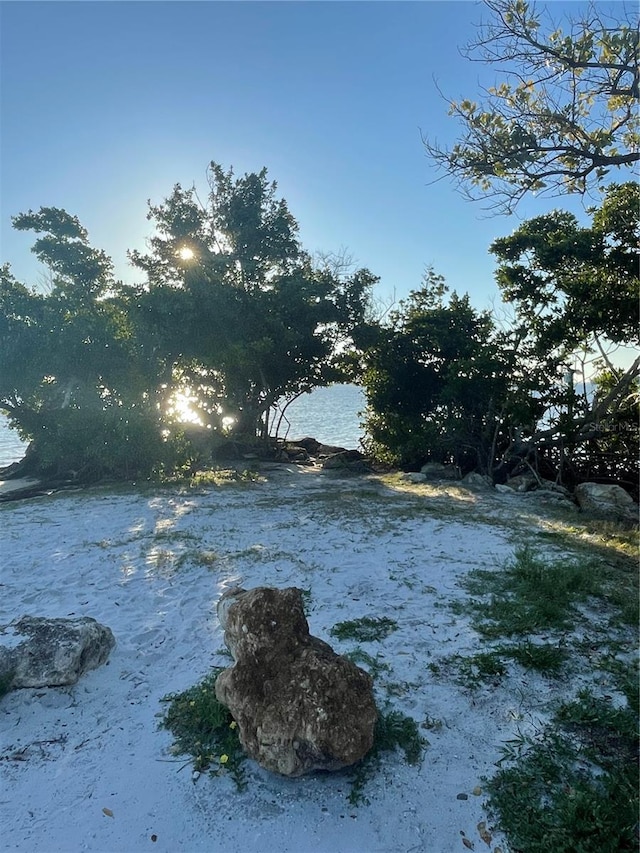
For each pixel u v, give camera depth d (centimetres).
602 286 1585
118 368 1933
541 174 841
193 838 384
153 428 1861
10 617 733
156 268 2567
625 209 1512
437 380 2156
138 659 621
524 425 1770
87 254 2777
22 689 548
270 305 2258
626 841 372
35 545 1069
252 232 2614
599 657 604
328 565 917
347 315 2303
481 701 529
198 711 509
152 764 452
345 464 2223
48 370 1855
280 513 1314
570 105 809
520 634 657
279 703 436
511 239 1795
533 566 848
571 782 427
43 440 1900
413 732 482
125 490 1645
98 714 522
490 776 436
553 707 518
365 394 2361
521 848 373
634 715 499
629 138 829
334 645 637
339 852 374
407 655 611
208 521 1238
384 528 1157
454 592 794
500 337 1889
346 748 424
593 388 1862
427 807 407
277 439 2673
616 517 1354
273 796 418
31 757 464
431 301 2280
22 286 2061
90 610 755
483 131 847
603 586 806
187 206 2581
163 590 820
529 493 1625
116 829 392
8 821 398
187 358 2173
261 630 461
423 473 1992
